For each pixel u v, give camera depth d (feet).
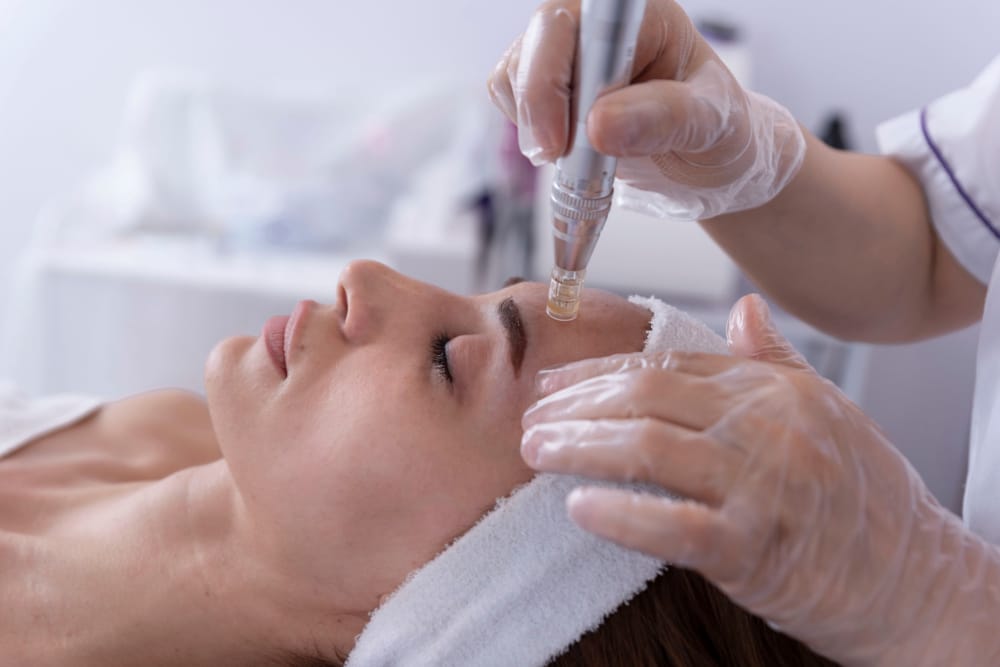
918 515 2.34
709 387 2.21
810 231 3.41
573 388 2.30
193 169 7.96
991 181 3.36
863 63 7.63
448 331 3.06
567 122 2.26
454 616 2.68
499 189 7.59
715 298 6.93
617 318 3.02
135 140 7.93
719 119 2.46
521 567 2.61
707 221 3.53
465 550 2.67
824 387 2.32
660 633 2.67
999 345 3.06
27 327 6.87
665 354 2.38
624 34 2.13
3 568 3.30
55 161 8.89
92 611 3.17
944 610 2.27
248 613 3.09
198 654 3.16
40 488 3.87
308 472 2.88
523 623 2.62
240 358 3.14
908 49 7.50
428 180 7.95
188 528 3.24
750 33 7.72
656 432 2.06
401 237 7.17
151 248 7.33
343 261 7.54
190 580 3.13
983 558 2.38
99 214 7.64
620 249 6.77
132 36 8.53
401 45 8.46
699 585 2.72
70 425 4.33
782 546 2.07
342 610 2.99
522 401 2.84
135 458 4.25
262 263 7.29
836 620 2.20
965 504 3.08
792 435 2.12
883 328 3.78
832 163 3.45
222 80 8.16
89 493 3.79
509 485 2.79
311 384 2.98
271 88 8.13
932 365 7.82
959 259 3.56
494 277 7.59
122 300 6.83
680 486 2.05
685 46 2.67
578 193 2.32
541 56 2.23
